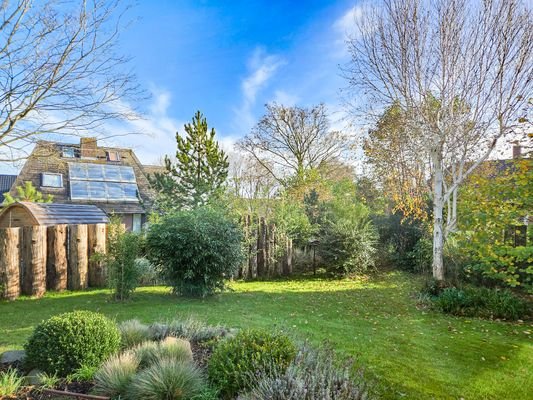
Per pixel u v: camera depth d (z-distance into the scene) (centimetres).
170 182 1030
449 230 752
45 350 265
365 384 253
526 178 592
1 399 227
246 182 1573
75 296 652
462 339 408
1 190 1647
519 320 503
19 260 647
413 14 749
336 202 1129
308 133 1903
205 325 397
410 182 1056
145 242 688
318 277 973
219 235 678
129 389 238
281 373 236
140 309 527
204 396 232
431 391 272
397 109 861
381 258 1059
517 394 270
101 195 1642
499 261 617
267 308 563
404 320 502
